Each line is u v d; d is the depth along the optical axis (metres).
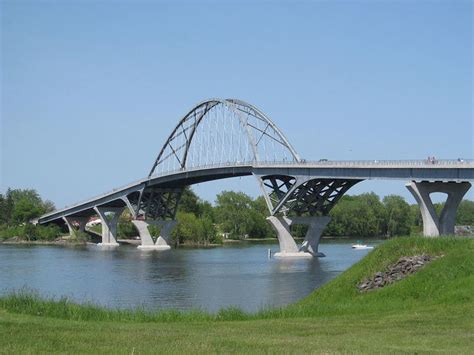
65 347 24.53
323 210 138.25
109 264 112.19
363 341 26.69
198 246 195.50
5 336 26.77
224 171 150.25
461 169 90.69
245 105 149.38
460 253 44.22
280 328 30.64
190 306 56.84
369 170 111.38
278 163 133.38
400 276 45.66
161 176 178.75
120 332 28.92
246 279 82.88
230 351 23.97
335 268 99.69
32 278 86.12
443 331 28.97
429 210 94.94
